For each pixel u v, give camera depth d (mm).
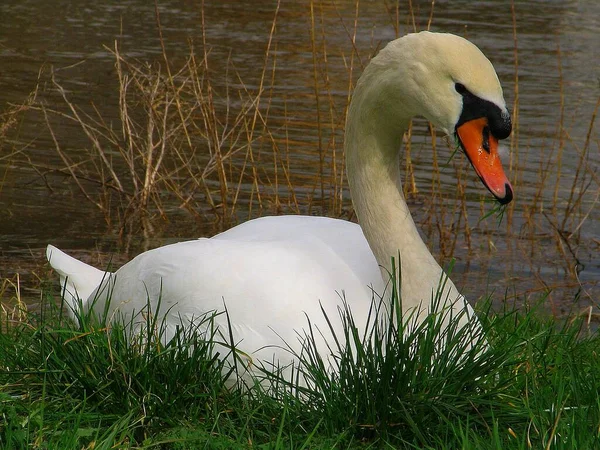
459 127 6570
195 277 7062
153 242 12938
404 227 7074
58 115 16953
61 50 20812
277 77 19078
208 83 14250
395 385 6160
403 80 6770
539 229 13805
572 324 9047
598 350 8211
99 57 20344
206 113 14320
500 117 6473
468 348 6848
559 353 7547
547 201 14508
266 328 6785
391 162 7152
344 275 7094
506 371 6672
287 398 6301
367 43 21562
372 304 6961
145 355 6457
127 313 7531
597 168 15320
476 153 6516
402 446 6160
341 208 13734
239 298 6898
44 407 6277
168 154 15727
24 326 8070
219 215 13828
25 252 12383
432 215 14000
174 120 16750
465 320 7016
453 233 13602
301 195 14414
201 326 6934
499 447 5727
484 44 22312
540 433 5969
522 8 26688
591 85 19328
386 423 6113
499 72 20031
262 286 6906
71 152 15625
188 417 6320
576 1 27953
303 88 18422
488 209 14297
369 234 7164
